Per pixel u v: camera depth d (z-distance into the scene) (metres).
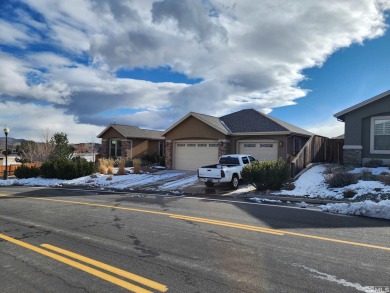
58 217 9.13
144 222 8.32
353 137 18.55
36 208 10.80
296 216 9.15
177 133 25.11
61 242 6.50
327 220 8.59
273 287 4.29
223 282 4.46
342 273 4.77
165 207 10.80
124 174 23.34
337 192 13.31
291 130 21.59
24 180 23.77
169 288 4.28
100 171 24.39
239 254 5.65
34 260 5.43
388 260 5.34
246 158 18.05
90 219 8.80
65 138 38.16
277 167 15.02
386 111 17.58
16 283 4.48
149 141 35.81
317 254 5.64
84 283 4.46
